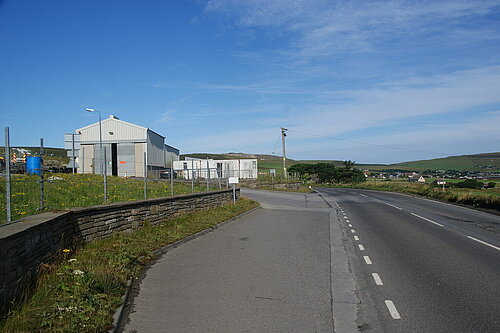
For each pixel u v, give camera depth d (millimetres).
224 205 22797
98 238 9875
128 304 6312
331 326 5461
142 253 9664
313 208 26672
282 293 6969
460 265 9172
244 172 52750
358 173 84438
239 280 7781
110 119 44219
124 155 43938
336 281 7793
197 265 9047
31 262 6203
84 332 4859
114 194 15172
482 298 6641
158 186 21688
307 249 11234
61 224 7961
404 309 6141
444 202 32281
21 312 4973
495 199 26297
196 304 6328
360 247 11656
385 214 22312
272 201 32125
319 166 89500
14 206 9867
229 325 5453
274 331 5262
